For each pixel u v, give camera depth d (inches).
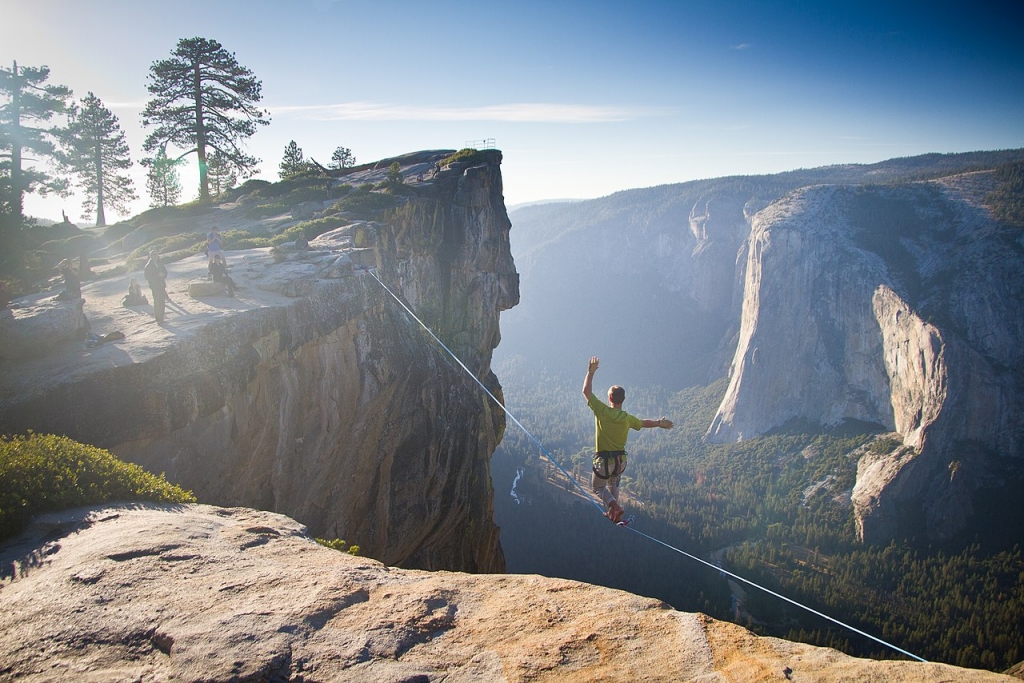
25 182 2058.3
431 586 296.4
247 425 818.2
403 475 1242.0
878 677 217.8
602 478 351.3
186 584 299.6
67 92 2138.3
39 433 600.1
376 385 1125.1
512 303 2153.1
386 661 238.8
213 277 954.1
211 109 2260.1
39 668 242.5
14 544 374.0
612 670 231.6
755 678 221.3
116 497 451.8
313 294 975.0
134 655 247.3
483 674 231.9
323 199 1806.1
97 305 922.1
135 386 672.4
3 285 772.0
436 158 2359.7
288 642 248.4
